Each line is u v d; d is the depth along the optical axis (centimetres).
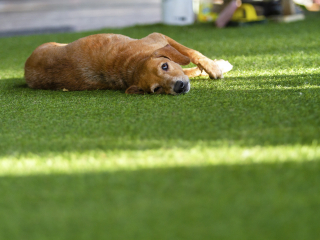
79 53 387
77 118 293
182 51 386
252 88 332
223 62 406
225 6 856
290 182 170
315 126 229
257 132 229
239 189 168
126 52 370
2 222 160
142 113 289
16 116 314
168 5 855
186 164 194
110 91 378
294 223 143
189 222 149
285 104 278
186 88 332
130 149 221
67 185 186
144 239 141
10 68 546
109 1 1722
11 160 222
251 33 655
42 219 160
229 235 139
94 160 210
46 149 234
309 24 693
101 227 151
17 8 1655
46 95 382
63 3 1741
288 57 450
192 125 252
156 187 176
